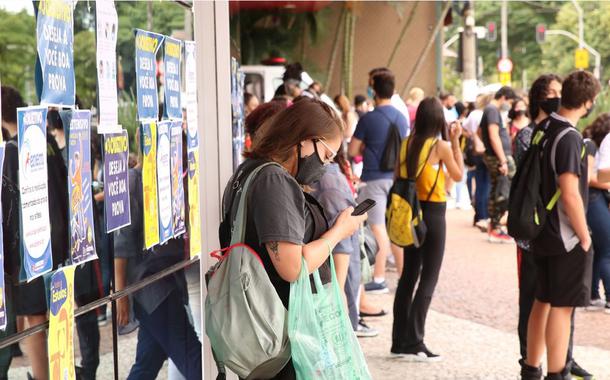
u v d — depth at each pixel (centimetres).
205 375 557
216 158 628
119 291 403
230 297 413
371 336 973
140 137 430
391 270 1359
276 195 412
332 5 2733
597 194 1023
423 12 2777
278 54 2711
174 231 485
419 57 2792
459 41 3353
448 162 829
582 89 695
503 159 1517
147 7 445
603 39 8050
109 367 392
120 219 402
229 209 442
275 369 421
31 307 315
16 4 304
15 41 303
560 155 682
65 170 342
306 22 2728
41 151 321
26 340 311
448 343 938
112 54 395
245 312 410
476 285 1227
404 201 827
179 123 497
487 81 9144
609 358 876
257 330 408
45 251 324
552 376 714
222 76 630
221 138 635
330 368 417
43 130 323
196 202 532
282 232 408
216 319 415
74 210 351
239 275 412
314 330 415
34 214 316
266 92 1959
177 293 490
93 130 371
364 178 1117
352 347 432
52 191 330
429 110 825
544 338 747
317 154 432
